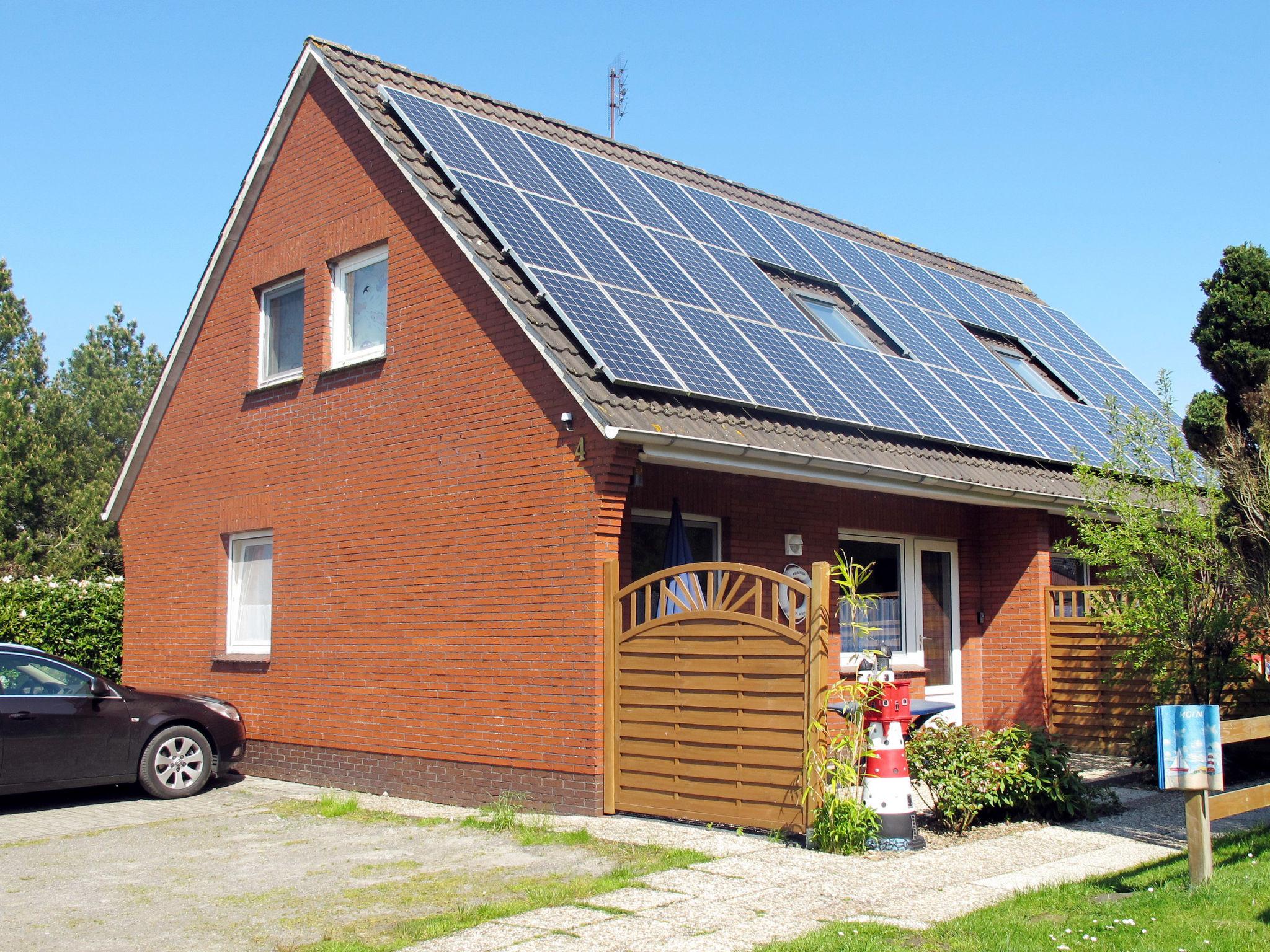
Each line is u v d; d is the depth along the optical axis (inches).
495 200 444.8
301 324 541.6
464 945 242.4
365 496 472.7
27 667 445.1
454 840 356.5
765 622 347.9
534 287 414.9
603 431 360.2
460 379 433.7
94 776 443.8
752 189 681.0
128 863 343.6
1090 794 387.2
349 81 500.7
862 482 440.1
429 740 434.0
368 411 474.9
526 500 403.2
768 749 344.5
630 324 406.3
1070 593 555.8
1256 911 252.7
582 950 236.2
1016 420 555.2
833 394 449.7
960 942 234.7
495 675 410.6
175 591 578.2
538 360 402.0
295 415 515.2
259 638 537.3
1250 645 425.1
